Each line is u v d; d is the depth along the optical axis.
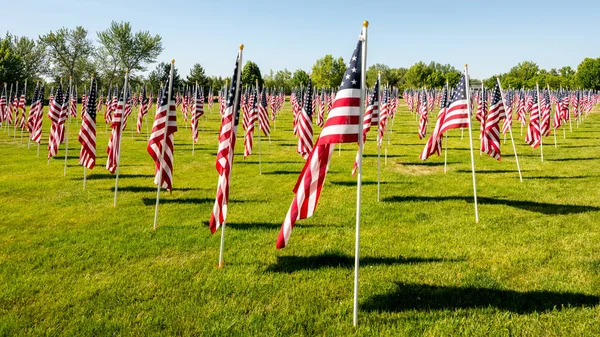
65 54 86.06
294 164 20.70
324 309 6.50
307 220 11.20
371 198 13.63
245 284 7.30
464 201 13.13
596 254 8.46
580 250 8.72
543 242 9.29
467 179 16.83
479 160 21.56
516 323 5.97
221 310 6.40
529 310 6.34
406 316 6.20
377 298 6.78
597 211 11.57
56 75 85.81
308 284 7.31
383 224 10.84
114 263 8.28
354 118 6.21
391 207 12.48
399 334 5.72
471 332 5.77
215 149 26.19
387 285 7.21
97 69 87.12
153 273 7.79
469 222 10.91
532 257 8.39
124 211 12.02
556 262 8.14
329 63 94.44
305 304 6.62
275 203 13.06
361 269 7.94
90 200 13.30
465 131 37.53
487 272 7.73
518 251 8.76
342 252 8.80
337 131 6.20
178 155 23.53
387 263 8.23
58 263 8.21
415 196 13.91
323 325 6.00
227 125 8.38
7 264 8.12
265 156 23.44
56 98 17.59
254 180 16.81
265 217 11.47
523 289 7.04
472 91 59.16
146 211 12.05
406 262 8.29
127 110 34.81
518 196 13.70
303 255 8.69
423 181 16.47
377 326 5.94
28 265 8.09
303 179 6.67
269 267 8.08
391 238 9.70
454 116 11.34
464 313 6.26
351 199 13.53
